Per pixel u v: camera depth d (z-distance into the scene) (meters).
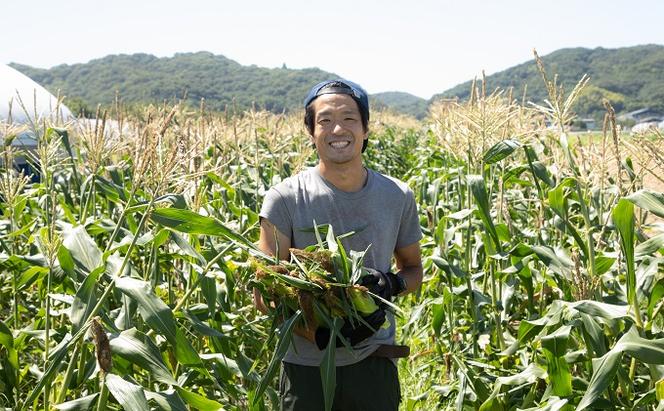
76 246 3.69
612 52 173.88
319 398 3.70
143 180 3.63
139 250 5.16
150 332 4.17
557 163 6.03
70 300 3.80
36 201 6.89
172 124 5.74
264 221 3.80
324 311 3.40
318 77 125.12
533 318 5.17
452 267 5.00
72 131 7.28
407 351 3.78
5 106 11.57
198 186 4.80
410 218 4.00
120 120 6.67
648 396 3.78
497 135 5.67
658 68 157.88
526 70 162.88
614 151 4.20
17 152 6.37
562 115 4.46
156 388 4.25
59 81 170.12
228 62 163.50
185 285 5.20
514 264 4.86
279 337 3.33
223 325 4.68
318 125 3.65
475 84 5.46
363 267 3.60
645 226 4.62
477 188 4.75
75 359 3.42
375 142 18.64
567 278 4.45
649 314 3.87
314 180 3.80
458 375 4.77
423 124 31.30
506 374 5.04
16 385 4.10
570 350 4.59
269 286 3.47
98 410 3.23
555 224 5.13
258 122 9.99
